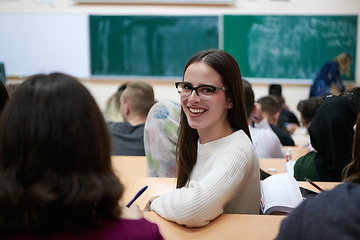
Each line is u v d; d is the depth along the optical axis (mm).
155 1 4801
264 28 4820
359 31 4777
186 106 1082
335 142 1576
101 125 600
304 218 535
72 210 537
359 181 950
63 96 562
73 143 553
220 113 1064
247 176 1021
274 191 1167
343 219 495
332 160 1579
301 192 1239
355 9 4758
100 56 4945
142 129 2064
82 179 558
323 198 541
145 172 1745
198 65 1043
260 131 2082
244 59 4902
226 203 1035
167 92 5023
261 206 1197
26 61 4977
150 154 1616
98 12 4871
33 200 525
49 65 4977
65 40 4930
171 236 887
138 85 2115
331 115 1595
